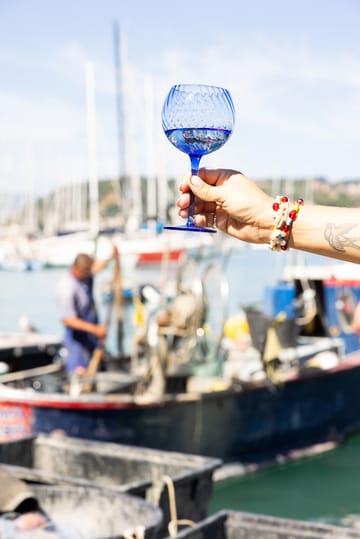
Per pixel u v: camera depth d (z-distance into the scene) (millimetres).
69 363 7523
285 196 1822
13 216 68188
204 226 1975
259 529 3455
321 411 8531
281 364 8273
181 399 7156
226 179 1883
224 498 7074
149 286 8656
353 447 8531
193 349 7086
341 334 9742
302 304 9000
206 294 7066
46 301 27500
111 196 39656
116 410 7012
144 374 7207
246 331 8664
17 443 4793
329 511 6711
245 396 7734
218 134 1939
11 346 8781
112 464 4641
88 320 7531
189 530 3354
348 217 1773
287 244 1822
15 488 3684
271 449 8008
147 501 3805
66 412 7008
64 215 63875
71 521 3650
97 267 7711
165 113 1980
